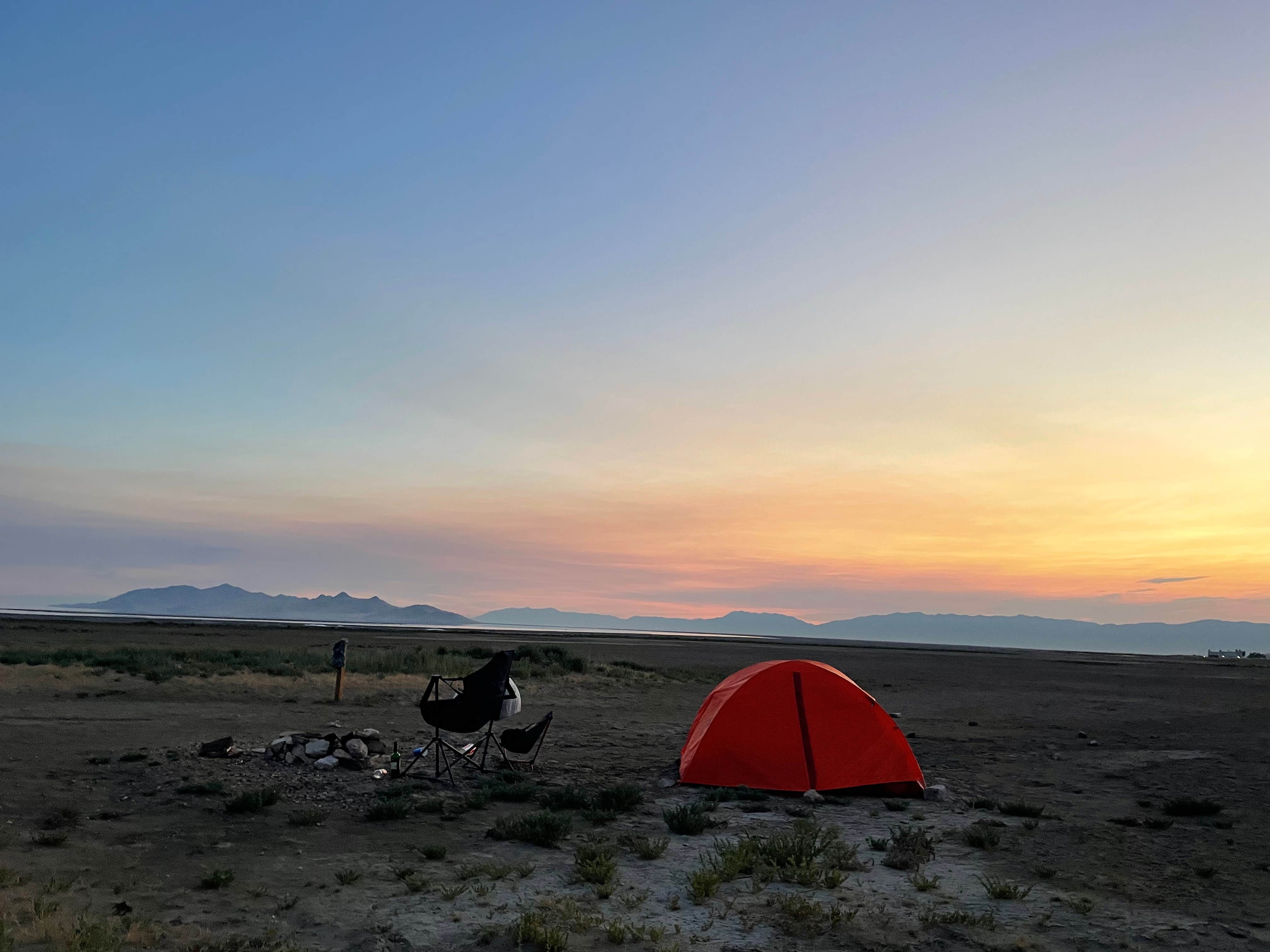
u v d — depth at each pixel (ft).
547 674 105.70
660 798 38.40
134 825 29.63
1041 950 19.67
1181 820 35.58
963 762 51.75
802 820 33.50
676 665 163.53
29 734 47.06
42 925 18.75
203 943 18.90
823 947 19.72
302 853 27.12
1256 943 20.47
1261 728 74.59
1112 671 195.52
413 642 237.66
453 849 28.22
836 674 42.93
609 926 20.62
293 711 63.52
